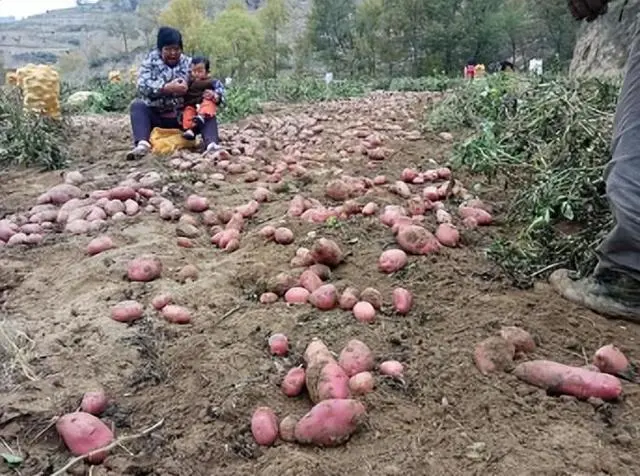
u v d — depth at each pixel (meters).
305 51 33.06
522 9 28.27
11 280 2.84
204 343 2.18
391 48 29.02
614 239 2.23
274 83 13.46
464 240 2.95
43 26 91.00
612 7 9.08
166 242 3.14
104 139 6.55
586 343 2.15
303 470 1.60
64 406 1.88
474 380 1.93
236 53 31.61
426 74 26.86
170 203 3.66
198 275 2.74
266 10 35.44
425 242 2.75
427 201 3.42
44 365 2.11
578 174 3.03
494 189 3.81
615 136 2.33
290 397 1.90
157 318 2.39
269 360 2.07
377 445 1.70
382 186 3.91
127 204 3.71
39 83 6.56
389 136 5.74
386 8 28.89
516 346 2.06
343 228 3.04
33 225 3.43
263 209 3.61
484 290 2.49
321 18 32.31
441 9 28.23
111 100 11.18
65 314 2.45
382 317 2.31
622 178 2.22
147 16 55.16
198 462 1.68
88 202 3.75
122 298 2.56
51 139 5.42
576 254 2.60
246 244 3.05
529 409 1.81
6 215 3.85
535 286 2.53
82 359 2.13
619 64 8.67
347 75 27.95
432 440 1.71
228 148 5.30
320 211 3.27
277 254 2.86
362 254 2.79
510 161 3.75
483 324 2.22
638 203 2.16
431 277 2.57
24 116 5.71
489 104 5.63
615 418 1.78
